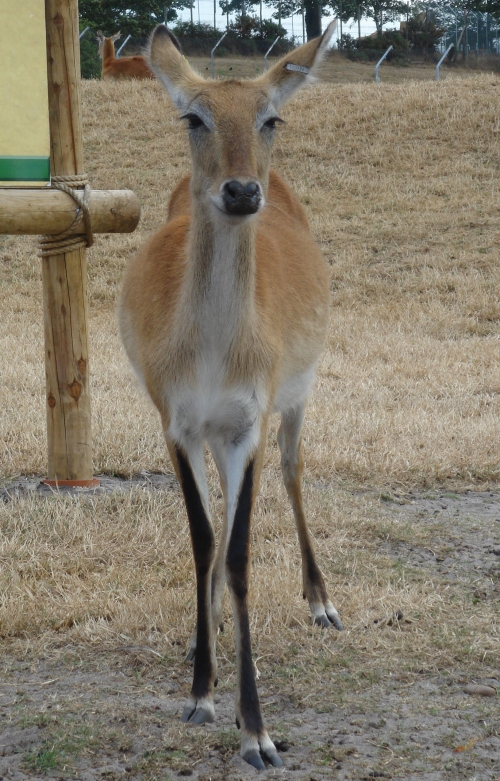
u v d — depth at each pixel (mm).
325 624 5832
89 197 7680
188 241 4938
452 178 22531
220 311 4785
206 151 4707
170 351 4953
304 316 6113
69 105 7598
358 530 7395
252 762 4281
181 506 7727
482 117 24969
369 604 6066
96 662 5305
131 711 4750
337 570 6652
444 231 20078
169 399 5062
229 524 5004
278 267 5824
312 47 5113
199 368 4887
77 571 6516
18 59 7219
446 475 8766
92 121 26500
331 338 14156
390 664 5312
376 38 50500
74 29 7539
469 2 54781
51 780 4160
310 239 7113
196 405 4961
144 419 9789
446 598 6191
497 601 6184
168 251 5477
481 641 5562
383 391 11234
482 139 24219
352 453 8969
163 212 21234
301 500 6250
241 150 4609
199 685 4766
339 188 22656
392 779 4203
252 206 4492
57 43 7477
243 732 4402
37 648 5430
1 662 5281
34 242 20359
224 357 4863
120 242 19812
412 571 6656
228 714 4809
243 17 47969
